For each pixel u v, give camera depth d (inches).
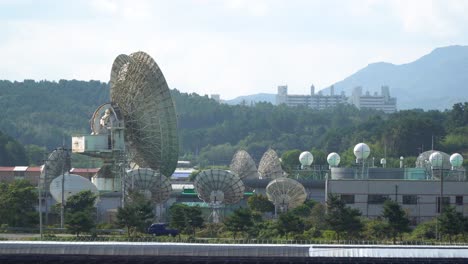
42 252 6978.4
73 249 6968.5
